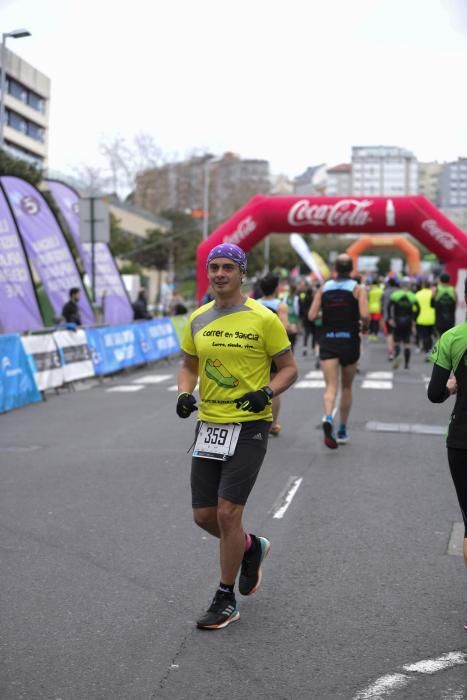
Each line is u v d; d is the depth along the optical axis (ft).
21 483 27.02
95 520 22.48
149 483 26.91
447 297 63.41
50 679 12.98
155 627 15.15
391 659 13.84
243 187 294.66
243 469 14.83
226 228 75.00
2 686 12.73
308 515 23.15
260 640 14.61
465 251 72.43
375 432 36.50
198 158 271.28
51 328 52.65
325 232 75.05
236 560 15.12
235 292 15.20
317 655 13.98
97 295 74.23
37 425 39.11
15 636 14.69
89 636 14.70
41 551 19.74
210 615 15.12
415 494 25.61
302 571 18.44
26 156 214.07
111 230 174.40
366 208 72.74
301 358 75.36
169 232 199.72
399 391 50.93
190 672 13.28
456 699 12.38
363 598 16.76
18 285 55.01
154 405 46.06
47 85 242.37
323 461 30.42
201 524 15.56
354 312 31.24
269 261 272.31
